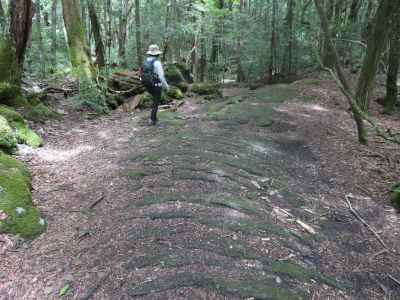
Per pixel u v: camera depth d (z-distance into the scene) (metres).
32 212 3.92
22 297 2.95
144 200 4.32
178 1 17.50
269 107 9.06
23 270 3.23
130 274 3.15
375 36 6.97
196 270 3.17
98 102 8.84
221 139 6.47
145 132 7.12
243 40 15.03
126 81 10.18
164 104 9.61
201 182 4.75
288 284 3.13
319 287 3.18
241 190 4.64
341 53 14.88
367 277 3.42
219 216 3.99
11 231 3.62
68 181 4.91
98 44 12.75
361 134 6.77
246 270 3.21
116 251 3.45
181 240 3.57
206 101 10.13
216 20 15.34
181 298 2.88
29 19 7.85
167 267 3.21
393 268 3.57
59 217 4.07
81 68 8.98
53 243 3.62
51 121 7.59
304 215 4.33
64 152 6.05
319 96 10.52
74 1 9.23
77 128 7.50
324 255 3.65
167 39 16.05
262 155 5.91
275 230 3.85
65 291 3.00
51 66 14.59
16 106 7.29
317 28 12.70
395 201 4.72
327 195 4.89
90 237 3.71
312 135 7.14
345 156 6.20
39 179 4.89
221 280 3.06
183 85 11.01
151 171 5.09
